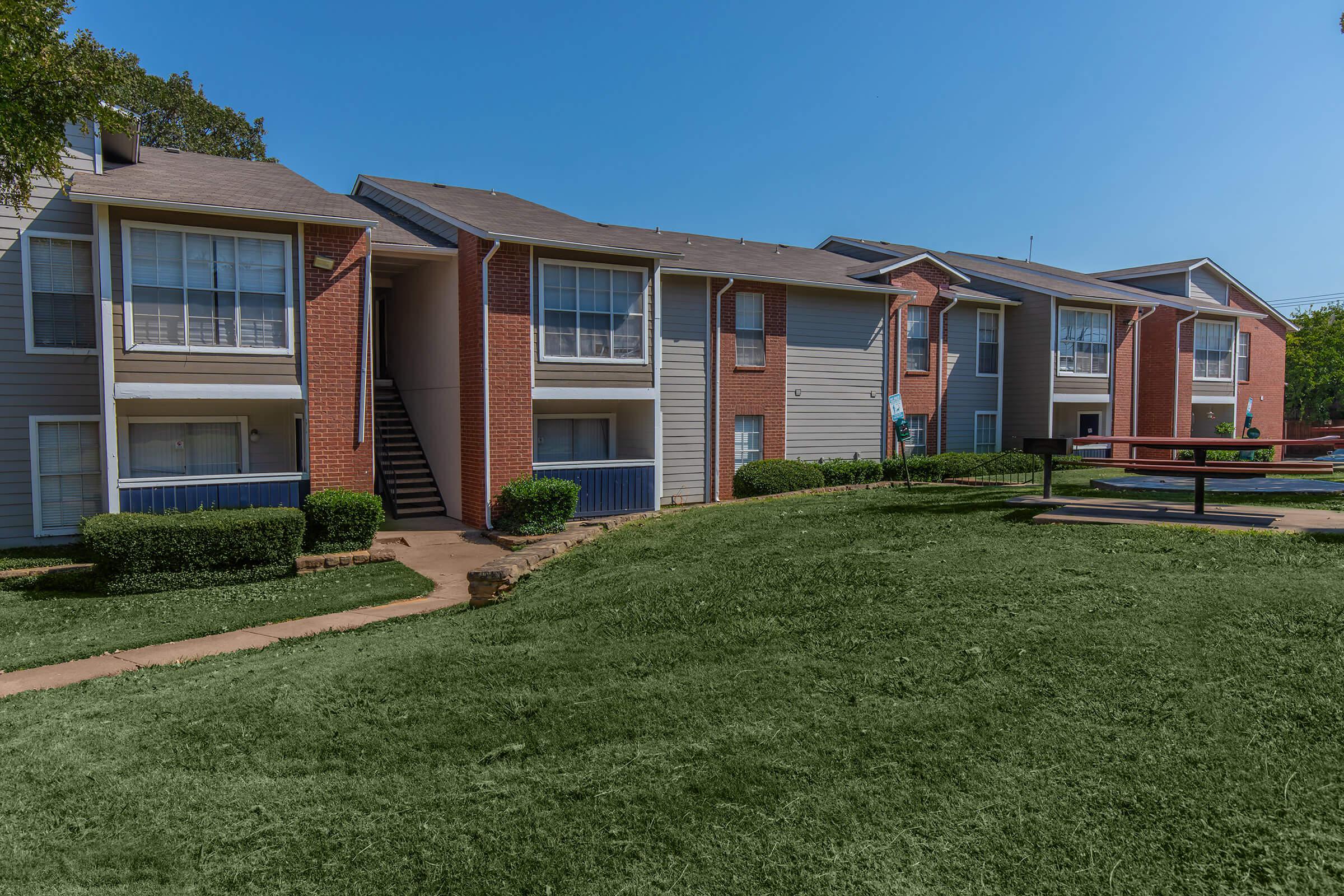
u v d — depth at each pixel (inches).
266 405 580.4
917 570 295.9
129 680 267.4
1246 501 482.6
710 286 745.0
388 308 803.4
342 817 162.2
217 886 142.6
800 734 181.8
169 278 478.3
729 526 446.3
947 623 239.0
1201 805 145.6
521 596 340.8
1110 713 178.2
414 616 353.4
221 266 492.1
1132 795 149.9
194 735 205.2
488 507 594.2
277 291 508.1
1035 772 159.0
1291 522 339.9
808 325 816.3
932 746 171.6
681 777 167.6
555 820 156.0
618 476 652.1
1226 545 302.2
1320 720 169.3
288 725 207.6
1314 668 190.1
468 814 160.2
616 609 289.7
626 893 135.0
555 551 415.2
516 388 602.5
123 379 467.5
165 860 150.9
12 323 514.3
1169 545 307.1
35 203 515.2
